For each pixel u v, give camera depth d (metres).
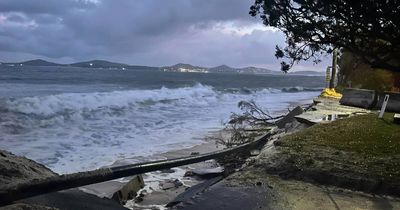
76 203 4.36
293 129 12.54
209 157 8.18
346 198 5.78
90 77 69.88
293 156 7.57
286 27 7.17
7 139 12.32
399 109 15.39
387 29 6.39
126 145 12.48
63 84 45.62
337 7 6.41
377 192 5.96
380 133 9.67
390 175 6.34
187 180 9.11
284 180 6.61
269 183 6.44
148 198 7.72
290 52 7.80
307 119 12.45
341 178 6.36
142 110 22.22
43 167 4.96
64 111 18.03
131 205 7.29
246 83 83.50
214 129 16.53
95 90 36.41
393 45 6.78
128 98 25.44
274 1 6.93
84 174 4.47
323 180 6.46
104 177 4.71
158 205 7.33
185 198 6.42
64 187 4.14
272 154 7.96
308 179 6.57
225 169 9.47
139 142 13.11
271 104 31.67
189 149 12.26
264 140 11.68
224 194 5.95
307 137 9.36
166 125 17.39
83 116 17.86
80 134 13.91
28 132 13.62
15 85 39.06
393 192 5.89
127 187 7.70
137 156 11.01
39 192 3.89
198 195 5.96
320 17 6.94
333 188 6.20
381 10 6.10
